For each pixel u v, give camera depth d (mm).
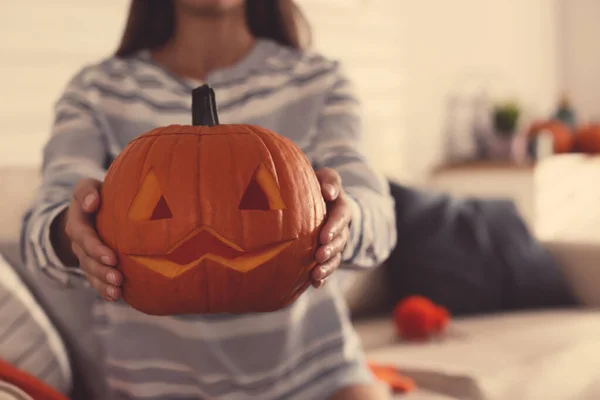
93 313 1422
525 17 4652
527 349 1839
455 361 1754
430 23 3740
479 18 4164
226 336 1162
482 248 2320
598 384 1800
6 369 1139
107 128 1238
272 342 1170
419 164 3672
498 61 4359
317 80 1288
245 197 931
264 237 907
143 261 913
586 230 3846
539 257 2359
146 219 915
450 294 2254
